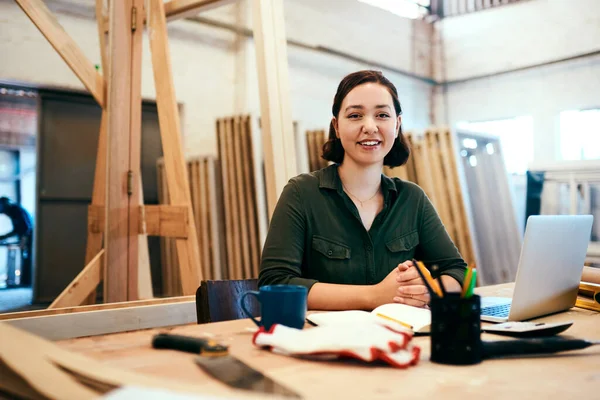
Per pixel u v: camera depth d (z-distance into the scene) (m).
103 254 2.75
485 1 7.59
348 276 1.63
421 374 0.79
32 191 8.80
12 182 8.65
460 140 6.26
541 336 1.06
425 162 5.82
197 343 0.88
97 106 5.64
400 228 1.70
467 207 5.68
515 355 0.91
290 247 1.58
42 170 5.34
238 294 1.52
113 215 2.68
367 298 1.38
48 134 5.36
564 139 7.04
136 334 1.06
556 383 0.74
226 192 5.46
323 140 5.86
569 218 1.26
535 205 5.63
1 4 4.80
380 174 1.70
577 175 5.40
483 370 0.81
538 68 7.16
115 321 1.86
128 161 2.74
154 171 5.85
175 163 2.65
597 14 6.64
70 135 5.49
